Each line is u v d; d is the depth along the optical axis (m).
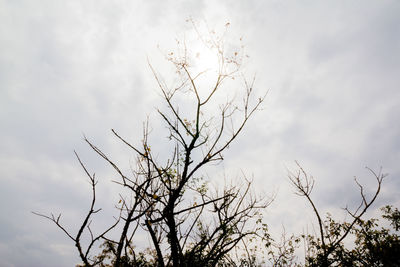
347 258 9.49
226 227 7.94
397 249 9.20
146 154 7.14
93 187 4.61
